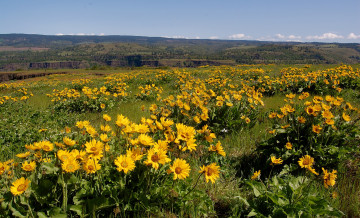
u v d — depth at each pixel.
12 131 5.82
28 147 2.55
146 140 2.57
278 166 3.93
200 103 5.71
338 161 3.69
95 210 2.39
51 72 78.69
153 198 2.67
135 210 2.55
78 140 3.46
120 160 2.28
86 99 9.65
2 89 21.39
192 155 4.13
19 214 2.15
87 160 2.36
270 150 4.13
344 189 3.26
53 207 2.25
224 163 4.14
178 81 15.33
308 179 3.11
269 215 2.54
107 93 10.13
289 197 2.71
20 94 16.19
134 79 18.41
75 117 7.96
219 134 5.61
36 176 2.43
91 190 2.48
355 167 3.74
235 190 3.29
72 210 2.38
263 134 5.33
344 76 11.83
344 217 2.85
